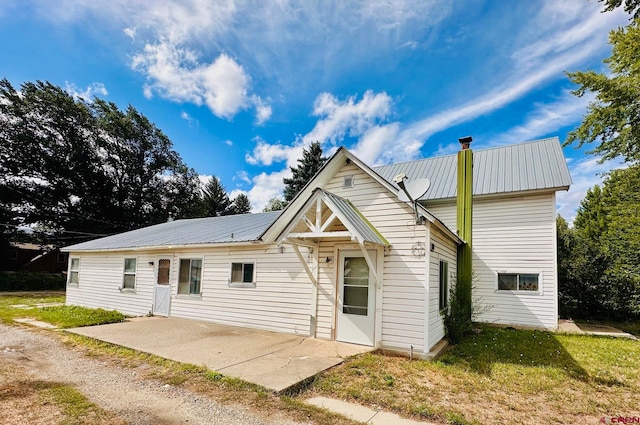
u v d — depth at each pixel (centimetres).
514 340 834
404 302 671
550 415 403
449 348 736
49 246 2961
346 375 514
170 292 1112
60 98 2905
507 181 1130
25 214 2747
